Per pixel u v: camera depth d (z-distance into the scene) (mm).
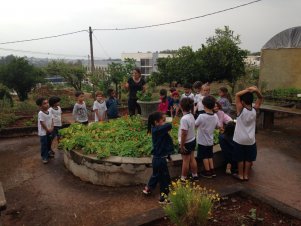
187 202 3205
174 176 5586
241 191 4148
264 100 14406
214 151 6047
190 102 5008
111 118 8562
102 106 8344
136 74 8000
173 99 9688
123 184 5449
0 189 3809
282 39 16938
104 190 5359
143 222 3453
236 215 3631
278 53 17078
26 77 29828
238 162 5434
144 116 7008
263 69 18062
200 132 5445
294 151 7453
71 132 7086
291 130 9766
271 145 8023
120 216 4406
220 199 3967
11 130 9773
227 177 5668
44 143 7016
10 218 4531
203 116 5344
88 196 5156
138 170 5367
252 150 5336
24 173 6461
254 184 5367
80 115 8148
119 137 6590
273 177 5711
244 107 5129
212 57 19938
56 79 30203
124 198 4969
